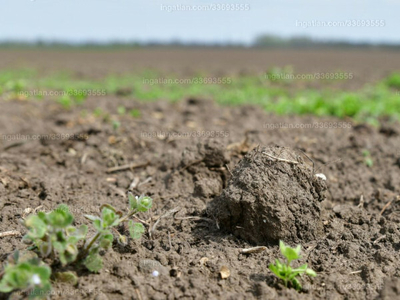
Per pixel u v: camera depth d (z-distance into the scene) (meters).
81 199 1.06
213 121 1.65
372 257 0.95
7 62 4.82
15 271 0.84
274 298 0.89
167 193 1.08
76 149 1.26
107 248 0.90
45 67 4.31
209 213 1.01
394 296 0.88
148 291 0.89
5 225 0.99
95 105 1.91
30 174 1.14
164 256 0.94
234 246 0.96
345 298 0.90
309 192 0.98
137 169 1.18
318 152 1.26
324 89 2.85
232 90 2.65
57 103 1.95
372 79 3.49
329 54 6.94
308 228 0.97
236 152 1.17
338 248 0.96
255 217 0.96
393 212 1.04
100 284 0.89
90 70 4.07
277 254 0.95
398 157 1.24
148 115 1.73
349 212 1.04
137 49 8.44
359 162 1.22
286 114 1.84
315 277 0.92
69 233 0.90
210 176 1.11
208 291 0.89
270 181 0.97
